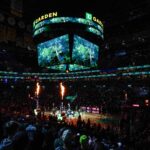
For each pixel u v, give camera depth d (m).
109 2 19.14
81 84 36.81
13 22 17.39
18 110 23.31
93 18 15.66
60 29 15.06
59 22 14.87
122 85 34.19
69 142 4.54
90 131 10.88
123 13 21.05
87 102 32.47
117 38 25.78
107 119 24.42
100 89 35.75
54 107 28.94
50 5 15.20
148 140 11.77
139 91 32.72
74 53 15.28
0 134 6.92
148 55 27.25
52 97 34.94
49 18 15.09
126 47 27.31
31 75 34.31
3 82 35.41
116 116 25.47
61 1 14.88
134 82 33.16
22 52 25.16
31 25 19.14
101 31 16.45
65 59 15.27
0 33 17.66
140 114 22.69
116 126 21.25
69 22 14.81
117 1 19.67
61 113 22.19
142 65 28.23
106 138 10.71
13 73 31.66
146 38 24.42
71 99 33.62
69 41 15.05
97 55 17.34
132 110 25.17
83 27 15.06
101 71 30.98
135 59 28.84
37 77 34.81
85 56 16.03
